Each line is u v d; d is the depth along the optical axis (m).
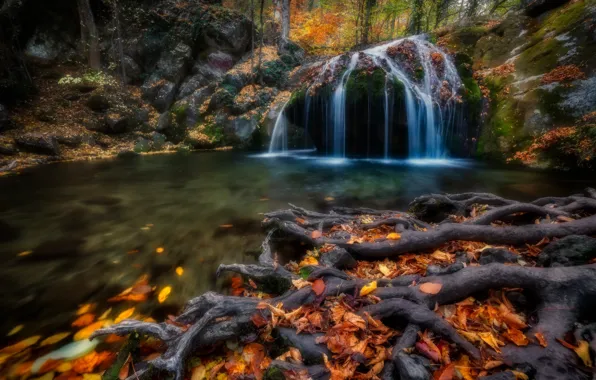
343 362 1.60
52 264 3.25
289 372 1.51
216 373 1.67
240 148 13.81
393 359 1.54
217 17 15.26
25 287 2.81
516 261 2.34
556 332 1.66
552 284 1.91
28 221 4.59
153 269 3.12
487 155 9.78
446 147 10.44
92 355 1.96
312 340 1.74
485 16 13.86
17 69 11.99
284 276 2.41
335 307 1.97
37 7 13.98
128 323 1.86
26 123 10.92
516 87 9.90
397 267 2.61
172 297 2.62
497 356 1.56
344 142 11.67
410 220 3.39
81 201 5.67
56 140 10.38
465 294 2.00
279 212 3.94
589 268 1.96
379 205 5.31
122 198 5.89
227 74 14.73
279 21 22.38
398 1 16.28
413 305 1.87
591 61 8.66
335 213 4.11
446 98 9.91
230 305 1.97
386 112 10.20
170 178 7.79
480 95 10.14
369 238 3.13
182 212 5.00
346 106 10.64
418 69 10.56
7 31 12.60
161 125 13.55
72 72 14.41
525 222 3.41
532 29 11.18
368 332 1.76
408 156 10.77
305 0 25.88
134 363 1.75
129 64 15.34
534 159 8.43
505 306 1.95
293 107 12.21
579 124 8.03
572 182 6.55
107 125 12.56
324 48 20.27
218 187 6.80
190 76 15.36
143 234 4.06
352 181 7.36
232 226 4.32
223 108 13.97
